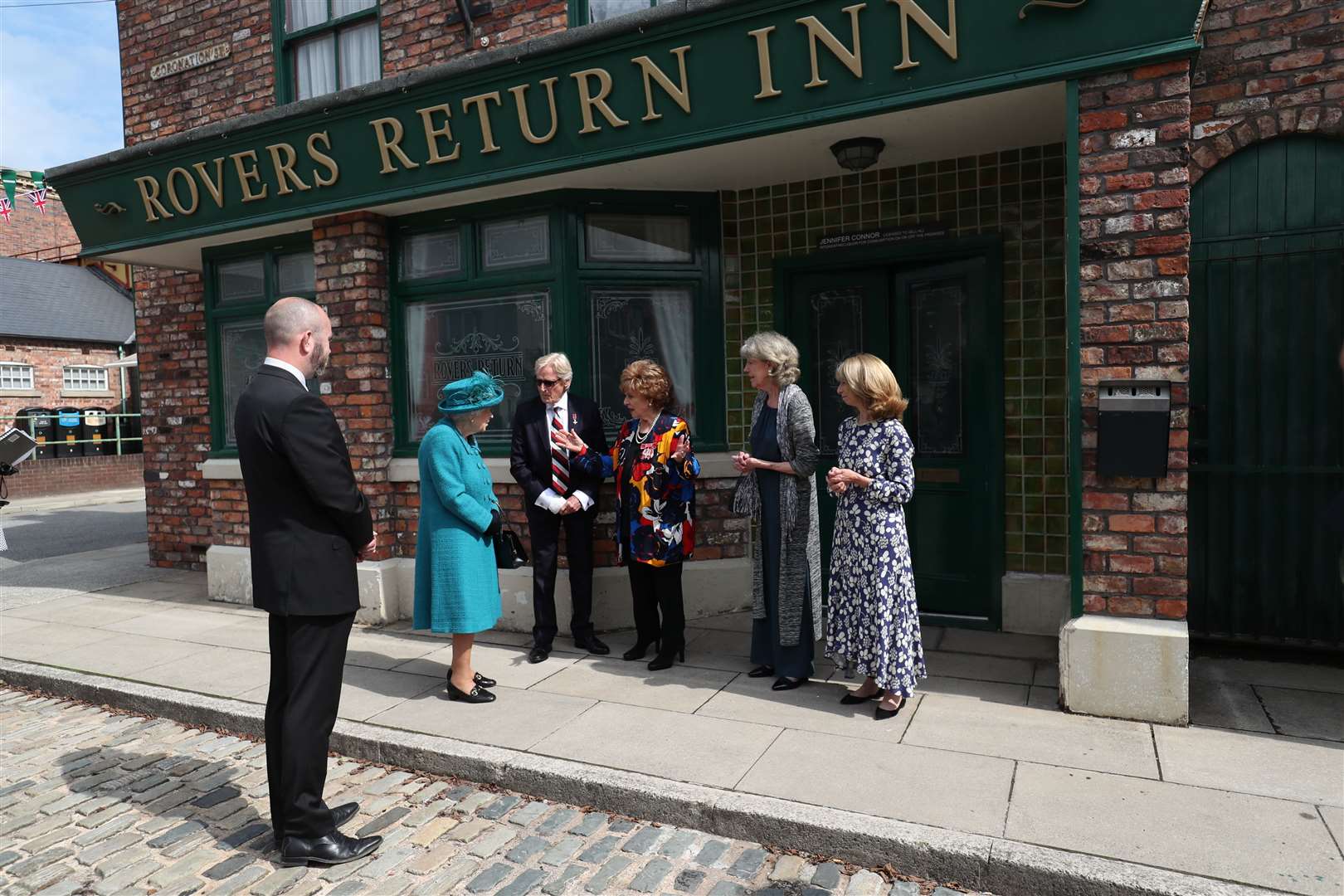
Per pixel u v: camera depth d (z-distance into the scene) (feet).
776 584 13.92
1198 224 14.61
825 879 9.06
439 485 13.29
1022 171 16.20
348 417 19.35
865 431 12.55
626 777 10.80
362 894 9.04
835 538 13.11
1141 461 11.89
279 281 21.74
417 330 19.69
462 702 13.73
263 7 21.89
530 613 18.02
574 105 15.78
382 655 16.57
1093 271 12.37
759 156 16.02
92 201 21.98
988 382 16.70
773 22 13.83
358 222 18.97
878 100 13.53
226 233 20.81
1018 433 16.63
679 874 9.22
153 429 27.17
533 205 17.89
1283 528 14.43
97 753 13.06
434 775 11.89
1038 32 12.23
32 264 82.33
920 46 13.00
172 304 26.32
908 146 15.83
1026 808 9.67
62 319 75.41
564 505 15.61
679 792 10.32
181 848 10.11
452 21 18.90
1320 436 14.11
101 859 9.89
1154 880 8.21
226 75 22.70
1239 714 12.30
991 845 8.89
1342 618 14.16
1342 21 13.42
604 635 17.79
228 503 22.29
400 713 13.29
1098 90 12.17
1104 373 12.37
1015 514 16.80
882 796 10.07
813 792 10.20
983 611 17.25
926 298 17.57
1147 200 12.01
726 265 18.66
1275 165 14.11
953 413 17.42
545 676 14.99
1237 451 14.62
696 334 18.58
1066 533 16.40
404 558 19.56
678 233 18.51
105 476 63.98
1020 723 12.17
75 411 69.67
